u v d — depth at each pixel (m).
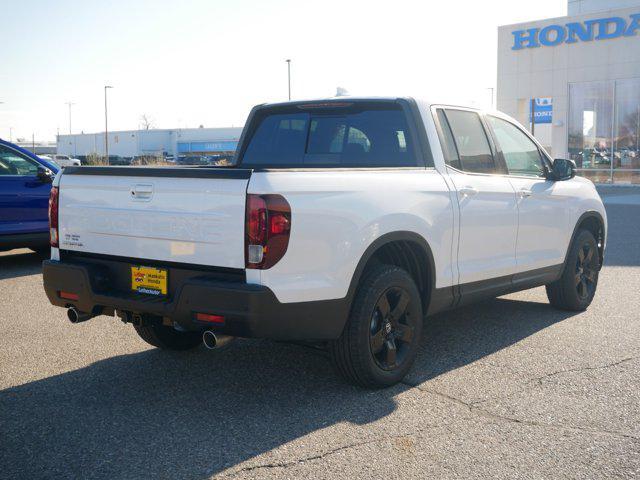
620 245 11.40
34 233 9.45
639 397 4.21
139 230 4.07
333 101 5.24
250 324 3.66
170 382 4.54
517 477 3.19
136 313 4.18
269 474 3.22
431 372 4.71
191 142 88.75
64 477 3.21
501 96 29.81
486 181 5.25
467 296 5.05
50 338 5.64
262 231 3.65
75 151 97.00
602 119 27.36
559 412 3.97
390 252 4.68
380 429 3.74
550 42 28.19
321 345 4.35
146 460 3.38
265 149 5.64
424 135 4.91
